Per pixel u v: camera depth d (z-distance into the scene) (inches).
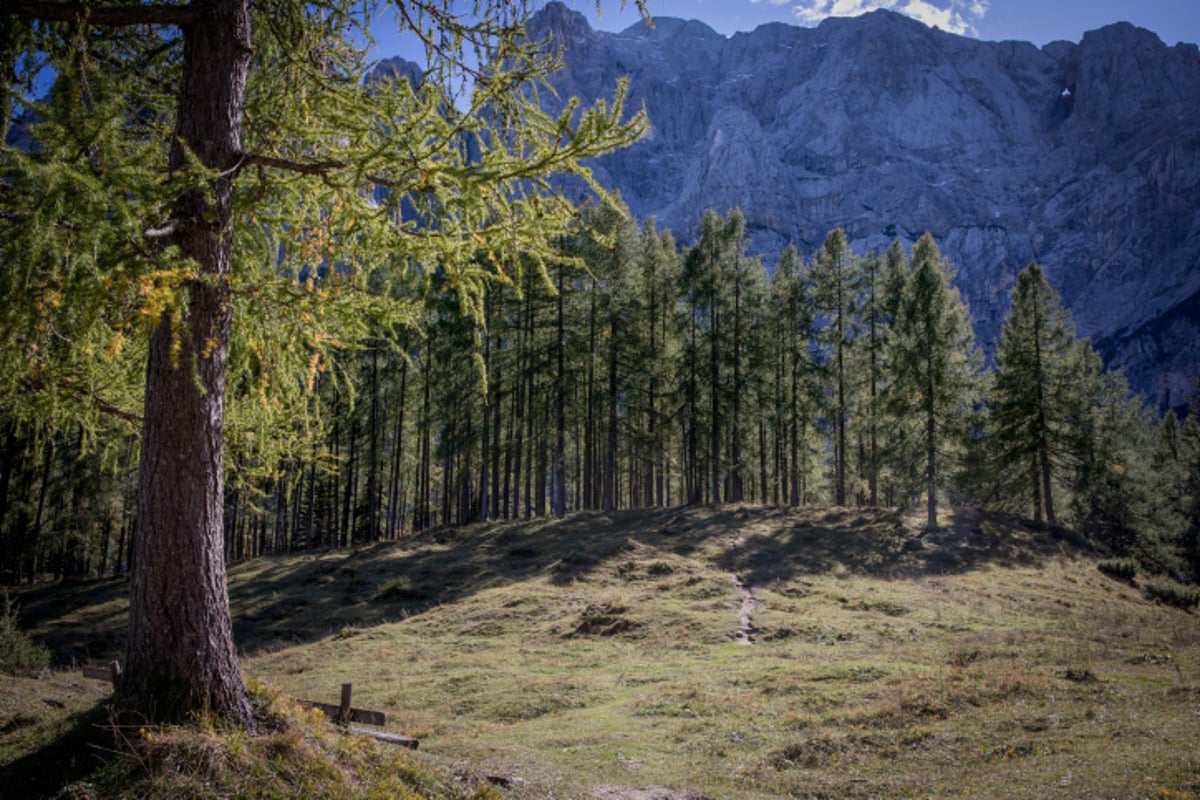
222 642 214.1
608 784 360.5
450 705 591.8
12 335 164.4
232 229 202.2
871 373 1657.2
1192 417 2132.1
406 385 1642.5
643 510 1550.2
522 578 1132.5
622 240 1583.4
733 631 800.9
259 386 252.1
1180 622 846.5
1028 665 553.6
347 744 223.1
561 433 1530.5
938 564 1178.0
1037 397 1579.7
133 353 250.1
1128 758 319.6
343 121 205.9
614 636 835.4
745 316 1721.2
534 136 191.3
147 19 205.5
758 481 2249.0
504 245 207.8
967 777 340.5
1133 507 1748.3
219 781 181.6
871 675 560.1
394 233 210.4
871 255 1743.4
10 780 183.5
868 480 1831.9
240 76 227.5
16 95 148.6
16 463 1339.8
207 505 213.5
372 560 1327.5
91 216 148.5
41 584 1496.1
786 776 371.6
